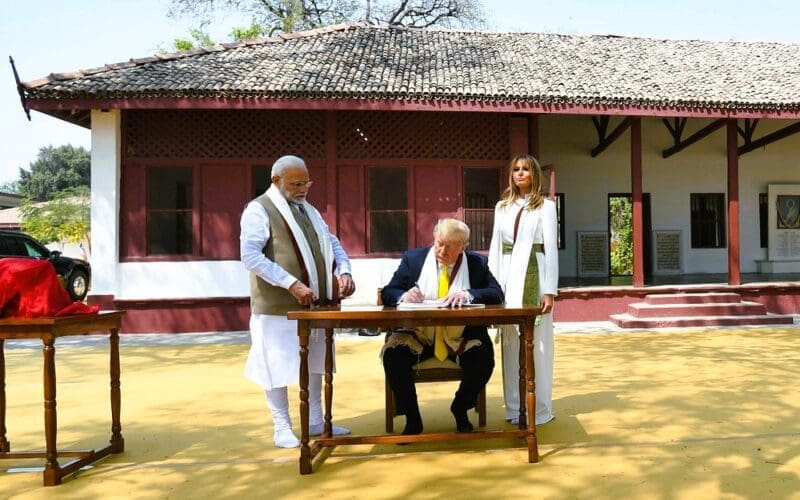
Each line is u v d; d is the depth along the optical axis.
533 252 3.91
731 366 5.92
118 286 9.40
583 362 6.29
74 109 9.00
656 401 4.51
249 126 9.77
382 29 13.06
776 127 15.16
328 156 9.78
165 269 9.49
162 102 8.85
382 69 10.20
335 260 3.92
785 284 10.36
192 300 9.46
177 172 9.65
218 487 2.94
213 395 5.00
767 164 15.27
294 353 3.56
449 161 10.12
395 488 2.88
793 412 4.14
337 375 5.77
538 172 3.99
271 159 9.77
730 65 12.06
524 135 10.12
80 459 3.24
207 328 9.52
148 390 5.21
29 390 5.25
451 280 3.72
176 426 4.05
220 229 9.65
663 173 14.95
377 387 5.22
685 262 14.93
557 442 3.56
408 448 3.51
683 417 4.05
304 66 10.09
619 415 4.13
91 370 6.20
